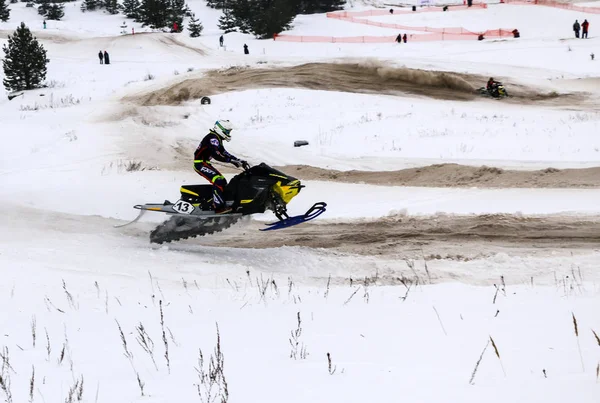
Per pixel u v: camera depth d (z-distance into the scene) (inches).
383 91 1964.8
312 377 245.4
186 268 490.9
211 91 2031.3
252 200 502.0
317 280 463.5
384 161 1061.8
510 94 1878.7
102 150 1152.8
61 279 441.1
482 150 1061.8
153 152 1170.6
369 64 2384.4
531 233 559.2
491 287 401.4
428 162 1022.4
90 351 297.1
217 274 476.1
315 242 572.1
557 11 3528.5
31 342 312.3
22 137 1266.0
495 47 2731.3
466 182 842.8
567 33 3048.7
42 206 721.6
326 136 1284.4
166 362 277.1
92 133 1318.9
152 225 641.0
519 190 762.8
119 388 242.8
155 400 227.8
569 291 383.2
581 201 678.5
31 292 406.3
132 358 285.3
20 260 488.1
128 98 2012.8
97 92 2177.7
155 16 4153.5
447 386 226.4
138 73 2539.4
